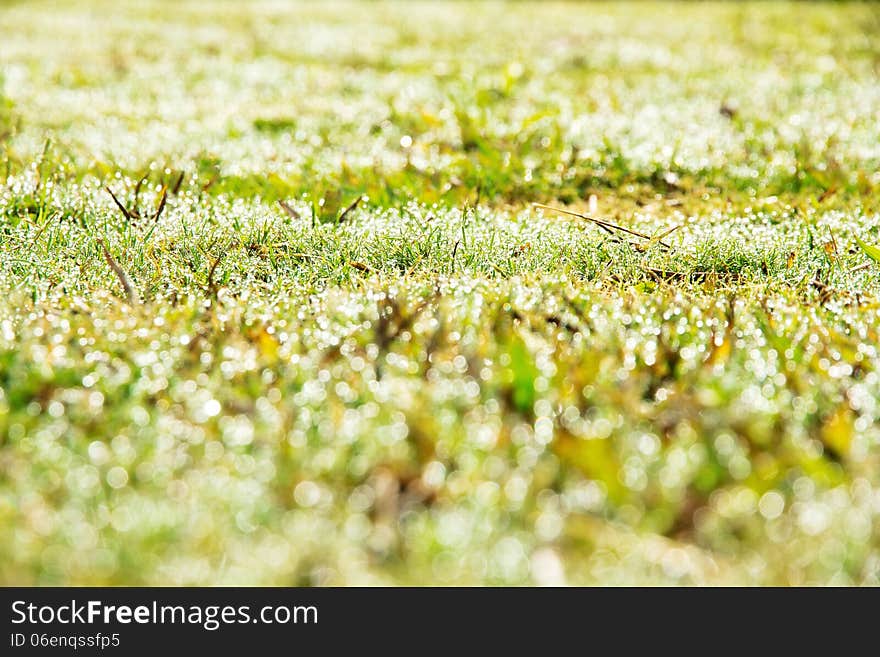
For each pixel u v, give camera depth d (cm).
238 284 294
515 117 546
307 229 335
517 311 267
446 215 349
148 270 303
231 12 1029
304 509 181
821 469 190
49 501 180
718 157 455
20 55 743
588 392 219
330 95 619
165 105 574
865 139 483
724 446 197
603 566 168
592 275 309
